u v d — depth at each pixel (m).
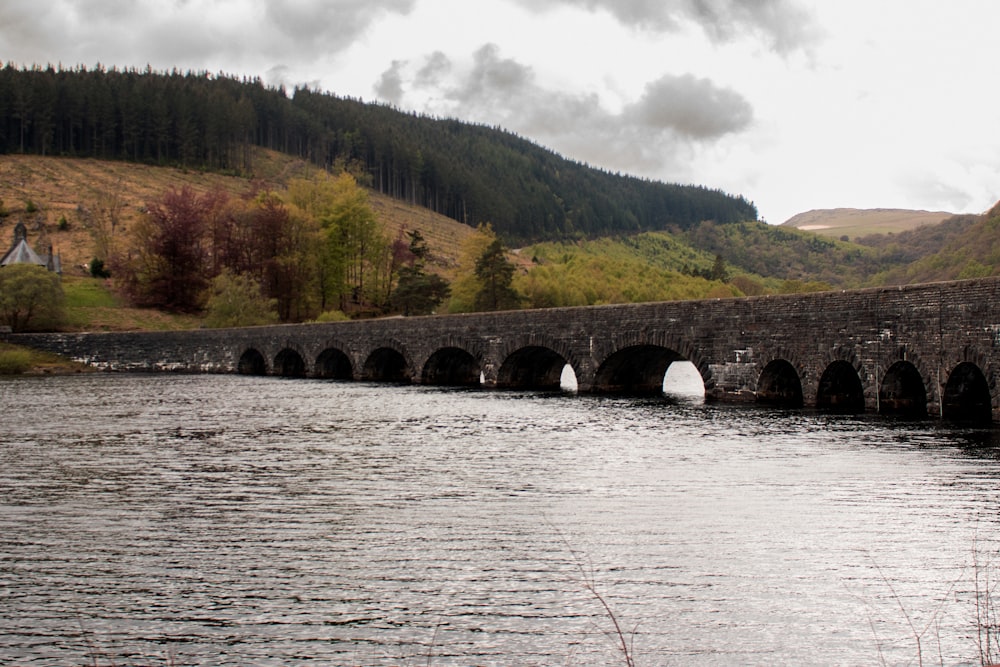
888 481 23.69
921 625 13.52
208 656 12.73
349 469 27.30
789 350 41.06
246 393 60.09
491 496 22.83
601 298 139.75
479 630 13.56
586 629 13.55
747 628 13.50
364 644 13.10
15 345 96.00
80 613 14.45
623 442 32.19
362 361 74.00
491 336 60.81
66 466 28.30
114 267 129.25
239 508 21.78
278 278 119.56
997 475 24.23
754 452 28.95
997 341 31.00
